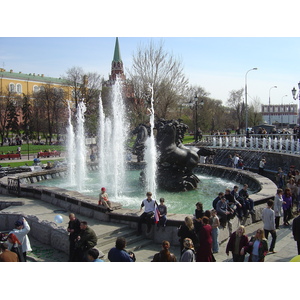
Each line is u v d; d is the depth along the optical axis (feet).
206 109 253.03
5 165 111.86
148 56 150.71
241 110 276.00
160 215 35.42
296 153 82.69
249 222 42.01
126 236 35.99
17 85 346.74
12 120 258.78
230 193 40.22
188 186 61.82
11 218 42.47
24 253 29.91
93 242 27.37
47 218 41.65
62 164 96.43
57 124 268.21
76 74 240.53
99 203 40.96
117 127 82.64
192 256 22.88
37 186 56.18
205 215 30.14
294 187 47.85
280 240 35.88
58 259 31.76
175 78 154.10
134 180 73.72
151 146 58.70
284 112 457.68
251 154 99.50
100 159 97.81
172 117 162.91
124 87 156.04
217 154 115.14
